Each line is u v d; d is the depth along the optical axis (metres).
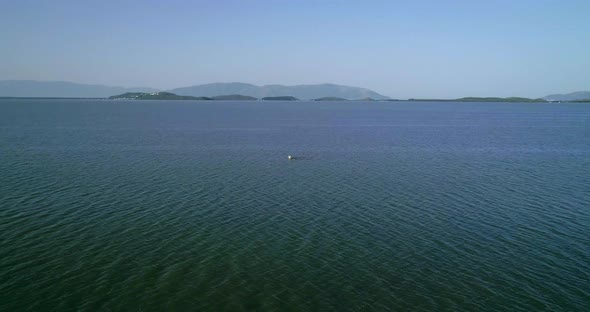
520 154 81.56
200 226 38.28
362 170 63.94
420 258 32.34
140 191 49.22
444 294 27.38
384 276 29.61
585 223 39.91
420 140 103.94
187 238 35.56
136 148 83.25
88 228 37.28
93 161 68.00
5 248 32.81
